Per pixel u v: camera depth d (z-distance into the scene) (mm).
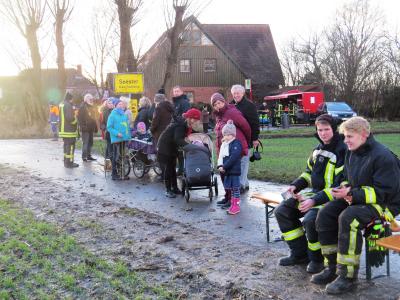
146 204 9398
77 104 22141
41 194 10461
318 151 5547
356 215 4723
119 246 6559
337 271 4840
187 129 9758
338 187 5121
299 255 5621
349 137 4848
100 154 18719
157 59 38969
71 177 12945
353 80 46219
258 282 5141
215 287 5059
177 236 7008
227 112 8922
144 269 5633
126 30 22547
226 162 8250
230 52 54812
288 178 11344
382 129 29359
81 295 4945
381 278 5180
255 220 7902
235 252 6211
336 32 49438
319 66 54125
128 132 12328
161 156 9906
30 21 31344
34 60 32000
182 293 4883
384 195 4719
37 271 5656
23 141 27266
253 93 51875
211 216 8266
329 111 35688
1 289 5160
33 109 33250
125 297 4852
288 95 41281
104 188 11234
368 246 4992
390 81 43312
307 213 5355
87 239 6918
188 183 9375
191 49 50031
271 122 40031
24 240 6898
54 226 7613
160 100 11469
